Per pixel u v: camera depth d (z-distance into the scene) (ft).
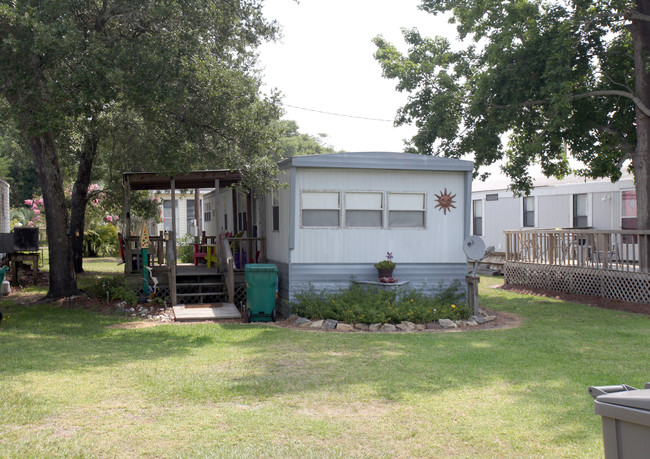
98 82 31.42
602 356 26.07
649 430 8.32
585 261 53.67
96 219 98.12
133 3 34.27
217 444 14.94
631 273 44.42
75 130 51.42
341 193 39.81
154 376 21.85
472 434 15.87
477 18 51.16
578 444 15.15
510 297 50.37
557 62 45.75
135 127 55.11
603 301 45.57
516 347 28.25
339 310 35.50
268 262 45.11
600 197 62.34
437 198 41.27
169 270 40.93
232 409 17.90
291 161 38.52
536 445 15.10
